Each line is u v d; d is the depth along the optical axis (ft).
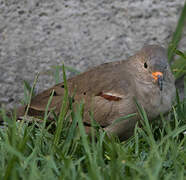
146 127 31.30
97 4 42.37
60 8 42.57
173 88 34.68
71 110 32.24
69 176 24.84
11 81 43.39
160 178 25.80
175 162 27.22
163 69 33.30
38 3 42.55
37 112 35.78
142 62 33.99
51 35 42.88
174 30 42.06
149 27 42.29
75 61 42.96
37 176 24.72
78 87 35.40
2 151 28.27
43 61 43.11
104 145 29.66
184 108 37.06
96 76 35.47
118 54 42.68
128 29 42.45
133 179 24.58
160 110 33.86
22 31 42.91
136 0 42.11
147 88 33.53
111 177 24.56
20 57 43.19
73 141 29.76
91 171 24.50
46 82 43.24
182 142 29.96
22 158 25.36
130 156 27.71
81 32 42.73
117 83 34.35
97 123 33.22
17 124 33.55
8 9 42.65
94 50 42.80
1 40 43.06
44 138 30.96
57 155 28.78
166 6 41.93
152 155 27.61
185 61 41.09
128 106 33.55
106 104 33.96
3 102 43.62
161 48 34.55
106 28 42.55
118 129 33.63
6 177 24.62
